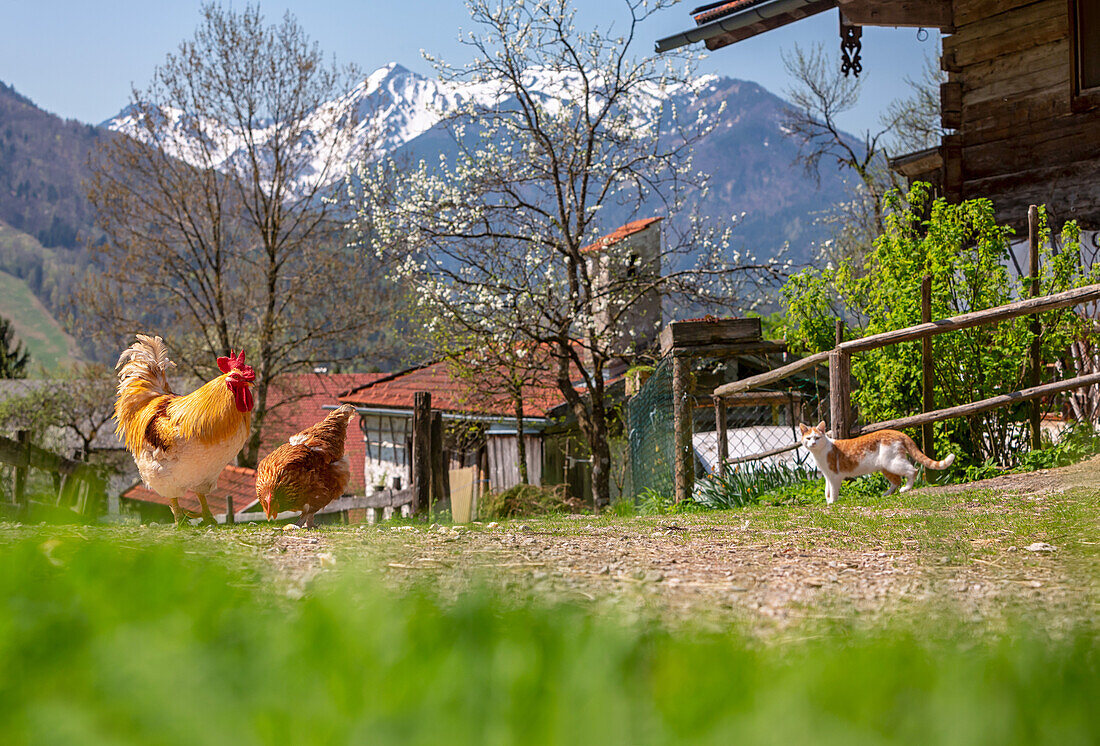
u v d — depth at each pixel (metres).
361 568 3.43
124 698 1.49
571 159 19.69
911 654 1.85
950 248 9.54
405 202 19.62
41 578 2.79
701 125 20.41
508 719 1.41
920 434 9.16
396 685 1.54
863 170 33.94
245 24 28.77
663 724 1.40
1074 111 12.66
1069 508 5.82
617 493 21.69
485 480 21.19
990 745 1.34
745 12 14.71
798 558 4.55
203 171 28.84
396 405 26.47
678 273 19.77
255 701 1.48
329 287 29.61
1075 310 10.45
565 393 19.52
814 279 10.41
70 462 11.36
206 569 2.89
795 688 1.52
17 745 1.37
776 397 11.17
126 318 28.81
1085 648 1.96
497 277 19.19
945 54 13.78
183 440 6.38
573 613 2.42
